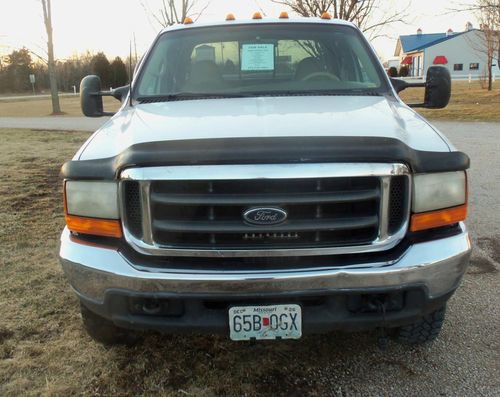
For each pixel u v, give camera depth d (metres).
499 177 7.38
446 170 2.37
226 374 2.80
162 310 2.37
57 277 4.05
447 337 3.12
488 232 5.01
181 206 2.27
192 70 3.69
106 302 2.40
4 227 5.33
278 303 2.30
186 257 2.33
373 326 2.37
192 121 2.70
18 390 2.66
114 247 2.39
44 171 8.53
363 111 2.84
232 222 2.26
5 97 58.09
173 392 2.65
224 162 2.21
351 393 2.63
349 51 3.77
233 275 2.25
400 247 2.35
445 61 57.41
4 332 3.21
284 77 3.64
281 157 2.19
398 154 2.24
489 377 2.74
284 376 2.79
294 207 2.24
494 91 26.34
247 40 3.81
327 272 2.26
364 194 2.25
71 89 64.81
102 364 2.89
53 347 3.05
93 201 2.40
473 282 3.87
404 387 2.67
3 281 3.98
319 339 3.14
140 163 2.25
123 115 3.11
